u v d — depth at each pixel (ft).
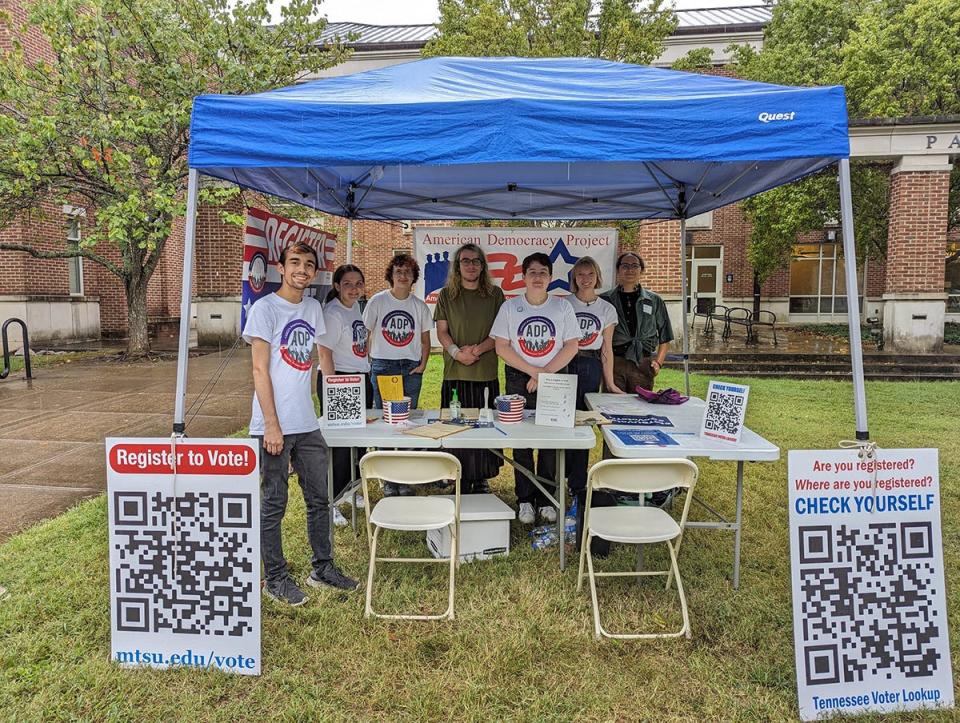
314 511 11.11
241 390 30.96
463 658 9.39
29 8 30.71
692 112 9.70
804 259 63.46
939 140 37.96
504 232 22.75
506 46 30.78
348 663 9.23
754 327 58.39
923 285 39.32
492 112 9.77
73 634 9.89
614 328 17.49
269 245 12.99
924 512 8.75
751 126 9.66
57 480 17.31
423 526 10.46
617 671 9.13
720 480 18.11
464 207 21.30
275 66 33.27
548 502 15.15
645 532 10.50
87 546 12.84
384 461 10.47
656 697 8.56
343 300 14.85
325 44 38.01
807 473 8.56
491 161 9.81
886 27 41.73
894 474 8.72
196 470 9.14
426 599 11.11
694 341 47.55
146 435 22.06
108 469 9.28
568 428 12.29
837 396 30.53
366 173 17.51
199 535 9.17
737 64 49.55
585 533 10.91
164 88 31.65
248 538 9.10
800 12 44.01
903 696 8.57
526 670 9.09
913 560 8.71
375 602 10.92
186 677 8.91
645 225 37.47
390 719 8.13
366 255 54.13
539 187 18.86
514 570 12.26
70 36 31.19
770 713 8.28
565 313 13.93
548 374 12.48
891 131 38.19
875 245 49.32
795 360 38.65
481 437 11.60
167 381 32.91
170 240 58.13
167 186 30.42
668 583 11.28
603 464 9.91
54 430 22.63
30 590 11.09
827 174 42.27
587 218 21.86
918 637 8.68
